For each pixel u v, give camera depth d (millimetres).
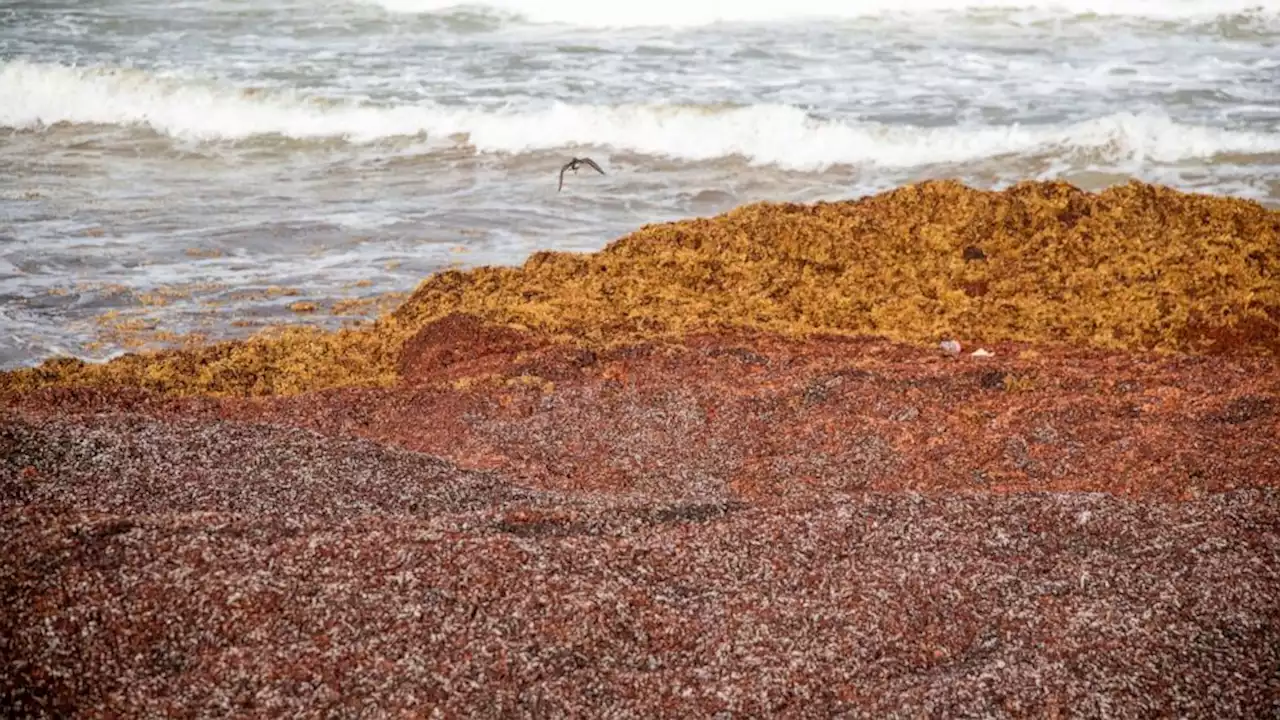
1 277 15102
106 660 6793
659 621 7363
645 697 6789
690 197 18188
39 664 6691
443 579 7492
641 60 23734
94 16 26781
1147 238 14562
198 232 16812
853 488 9688
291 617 7121
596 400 11258
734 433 10617
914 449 10266
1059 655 7094
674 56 23922
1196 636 7246
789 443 10430
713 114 20547
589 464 10148
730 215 15344
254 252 16141
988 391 11367
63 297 14570
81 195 18297
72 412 10688
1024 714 6645
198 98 21844
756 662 7070
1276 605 7547
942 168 18969
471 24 26172
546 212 17625
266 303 14453
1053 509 8719
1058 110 20688
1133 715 6641
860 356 12266
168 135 21078
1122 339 12727
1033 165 18859
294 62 23781
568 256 14828
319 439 9953
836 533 8398
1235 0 25625
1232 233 14617
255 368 12398
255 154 20250
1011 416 10773
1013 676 6914
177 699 6574
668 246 14797
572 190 18500
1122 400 11031
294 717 6488
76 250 16062
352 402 11344
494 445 10477
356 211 17688
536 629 7180
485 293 14047
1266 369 11891
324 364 12555
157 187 18734
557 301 13688
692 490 9680
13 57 23812
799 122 20141
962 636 7324
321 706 6555
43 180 18969
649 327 13023
